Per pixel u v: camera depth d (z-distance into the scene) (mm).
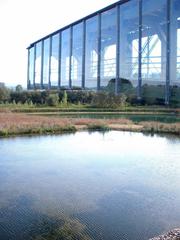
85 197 14766
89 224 12031
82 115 55000
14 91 80438
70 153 24250
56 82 106625
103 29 86062
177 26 72938
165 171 19312
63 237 11070
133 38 81750
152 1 74500
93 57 90438
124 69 81188
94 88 89688
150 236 11242
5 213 12836
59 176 18078
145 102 76562
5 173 18500
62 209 13312
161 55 74062
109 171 19281
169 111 62156
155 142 29578
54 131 34906
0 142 28203
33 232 11344
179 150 25734
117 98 70000
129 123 41844
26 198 14484
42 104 73000
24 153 23891
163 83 73688
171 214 13016
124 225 12016
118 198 14688
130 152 24875
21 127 33188
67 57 100688
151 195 15125
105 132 36031
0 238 10898
